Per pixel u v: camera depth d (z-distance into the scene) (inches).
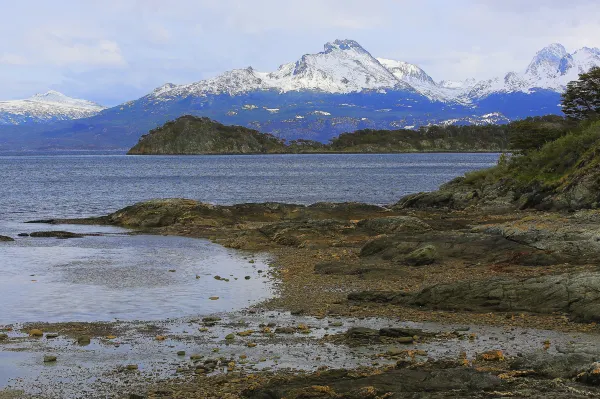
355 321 877.2
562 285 891.4
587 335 775.7
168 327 863.7
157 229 1988.2
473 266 1189.7
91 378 657.0
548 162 2443.4
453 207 2479.1
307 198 3452.3
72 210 2856.8
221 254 1504.7
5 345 780.6
